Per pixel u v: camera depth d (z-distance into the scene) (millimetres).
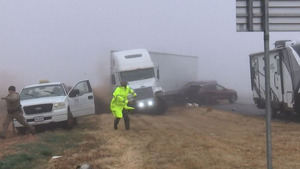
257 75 23688
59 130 17766
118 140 14180
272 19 6121
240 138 14102
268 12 6078
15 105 16250
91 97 19641
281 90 19844
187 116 23781
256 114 23766
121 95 17078
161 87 26328
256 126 17703
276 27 6121
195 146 12430
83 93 19328
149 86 25391
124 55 26297
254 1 6113
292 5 6137
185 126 18344
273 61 20797
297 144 12484
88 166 9586
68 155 11859
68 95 18703
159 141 13656
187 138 14203
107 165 10211
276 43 20250
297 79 18328
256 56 23719
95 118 23266
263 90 22734
